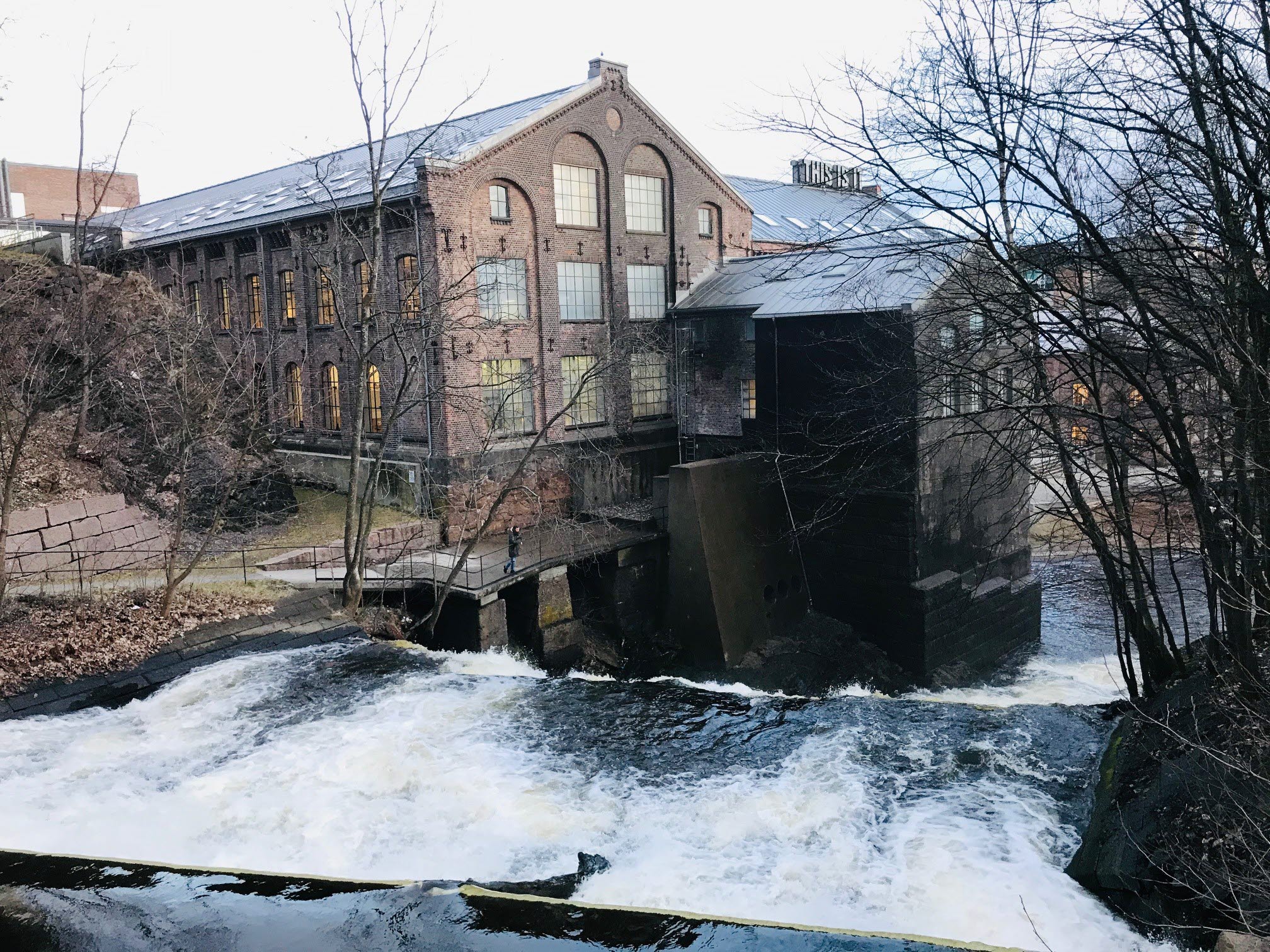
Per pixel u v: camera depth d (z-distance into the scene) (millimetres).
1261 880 8430
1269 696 11148
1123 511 15617
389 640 21547
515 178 31203
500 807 12797
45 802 13070
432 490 30188
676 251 37156
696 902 10289
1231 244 11461
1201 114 11242
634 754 14547
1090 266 13562
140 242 41625
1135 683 15609
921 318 17797
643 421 36625
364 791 13375
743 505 30078
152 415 28297
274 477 31594
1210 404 13148
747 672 28844
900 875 10781
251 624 20672
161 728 15797
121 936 8750
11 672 17094
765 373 31438
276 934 8836
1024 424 17078
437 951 8453
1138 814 11055
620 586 29062
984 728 15320
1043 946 9281
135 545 25766
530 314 32344
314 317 34375
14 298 28031
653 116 35812
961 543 30469
